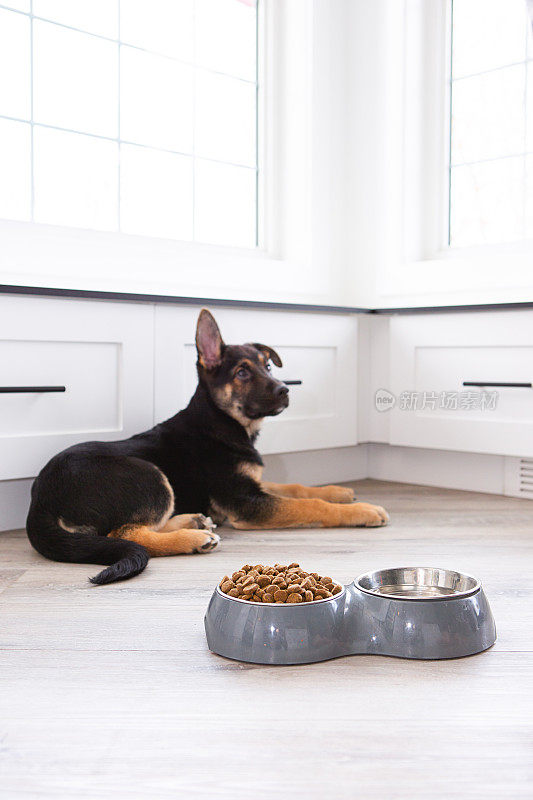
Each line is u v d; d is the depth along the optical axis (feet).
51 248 7.91
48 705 3.40
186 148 9.71
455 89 10.17
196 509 6.97
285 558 5.98
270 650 3.85
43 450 7.04
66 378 7.15
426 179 10.28
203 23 9.80
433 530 7.02
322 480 9.86
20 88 8.23
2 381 6.75
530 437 8.32
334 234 10.47
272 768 2.88
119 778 2.81
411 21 9.93
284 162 10.43
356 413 9.62
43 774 2.85
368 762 2.92
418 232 10.27
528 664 3.87
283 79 10.34
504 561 5.85
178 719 3.27
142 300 7.45
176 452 6.91
